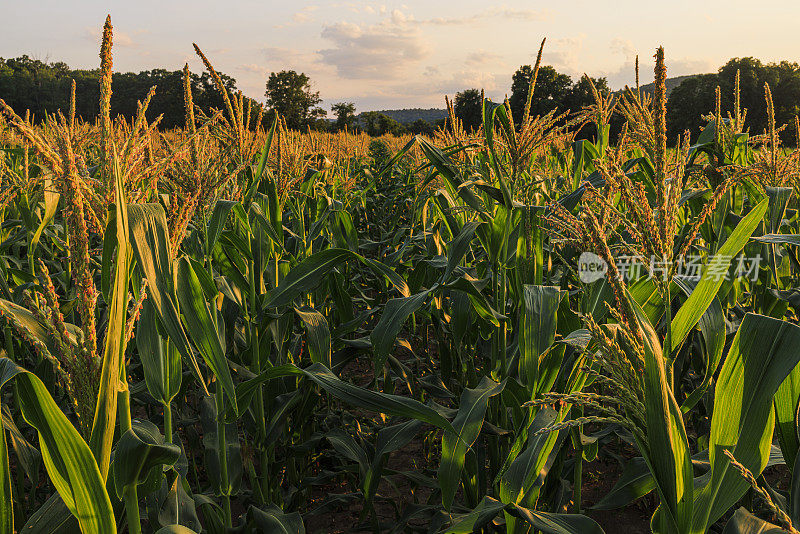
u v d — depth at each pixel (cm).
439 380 427
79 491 151
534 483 252
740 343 169
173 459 168
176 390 224
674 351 216
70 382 154
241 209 330
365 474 333
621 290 160
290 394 370
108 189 176
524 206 308
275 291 321
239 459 302
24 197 382
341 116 6606
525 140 322
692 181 473
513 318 354
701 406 402
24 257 558
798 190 440
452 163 367
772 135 377
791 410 179
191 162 271
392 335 283
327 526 390
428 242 510
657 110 190
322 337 335
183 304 195
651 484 232
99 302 412
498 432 324
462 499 403
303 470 411
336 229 464
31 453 281
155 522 250
